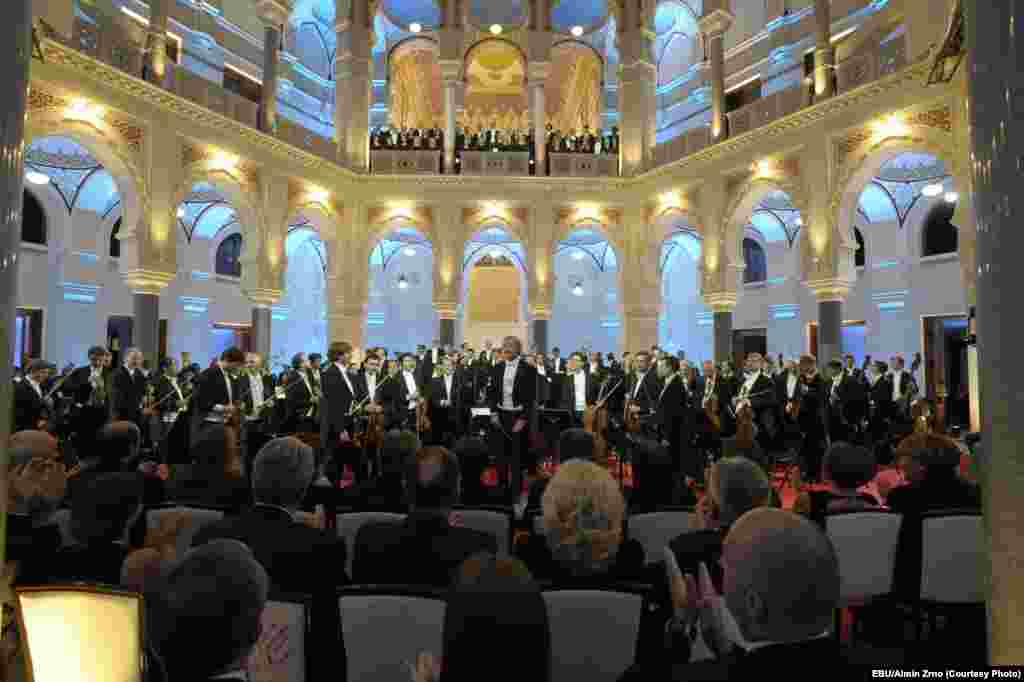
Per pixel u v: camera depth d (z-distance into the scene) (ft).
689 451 32.50
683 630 7.86
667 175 58.18
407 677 7.60
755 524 5.05
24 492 9.35
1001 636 5.32
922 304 54.03
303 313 77.77
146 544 9.82
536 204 61.82
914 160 49.57
